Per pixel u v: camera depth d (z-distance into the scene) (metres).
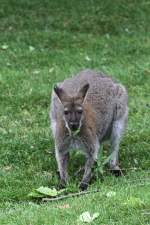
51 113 14.88
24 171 14.99
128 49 24.44
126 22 27.31
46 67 22.47
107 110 14.96
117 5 28.58
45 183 14.27
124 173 14.97
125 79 21.44
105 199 12.25
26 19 27.03
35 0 28.64
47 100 19.45
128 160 15.65
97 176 14.29
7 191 13.76
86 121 14.00
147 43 25.30
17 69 22.20
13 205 13.02
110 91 15.13
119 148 16.20
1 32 25.78
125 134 16.98
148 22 27.45
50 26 26.59
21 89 20.19
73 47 24.59
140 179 13.76
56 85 14.48
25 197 13.50
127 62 23.22
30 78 21.23
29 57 23.31
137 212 11.43
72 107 13.74
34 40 25.03
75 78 15.27
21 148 16.14
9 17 27.12
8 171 15.05
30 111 18.78
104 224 11.11
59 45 24.75
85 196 12.74
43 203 13.02
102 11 28.00
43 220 11.47
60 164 14.19
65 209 11.91
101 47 24.64
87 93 14.51
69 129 13.72
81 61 23.03
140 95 20.31
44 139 16.62
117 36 26.05
